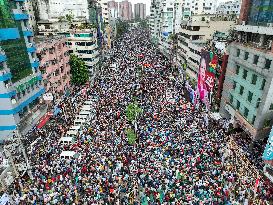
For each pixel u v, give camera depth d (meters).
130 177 32.31
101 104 54.94
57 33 73.56
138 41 171.38
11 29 38.25
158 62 100.44
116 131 43.34
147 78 73.69
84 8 94.06
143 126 44.44
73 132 42.75
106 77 77.50
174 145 38.31
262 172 32.25
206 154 36.16
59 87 58.84
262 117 34.53
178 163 34.16
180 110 50.47
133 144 39.12
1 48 36.06
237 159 34.50
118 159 35.62
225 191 29.36
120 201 28.83
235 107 41.78
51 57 54.06
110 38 134.50
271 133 29.81
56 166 34.31
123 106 53.50
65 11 93.88
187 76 71.75
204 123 44.94
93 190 29.97
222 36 56.94
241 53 38.50
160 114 48.88
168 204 28.11
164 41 114.56
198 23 68.88
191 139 39.91
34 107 45.53
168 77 75.50
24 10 42.91
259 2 34.41
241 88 39.72
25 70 42.78
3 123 38.25
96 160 35.34
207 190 29.67
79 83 69.00
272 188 29.86
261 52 33.41
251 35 37.06
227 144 38.06
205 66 49.03
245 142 39.53
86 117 48.34
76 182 31.47
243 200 28.44
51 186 31.09
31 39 45.03
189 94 55.56
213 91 47.66
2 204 26.45
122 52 123.00
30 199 28.98
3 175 29.28
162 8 116.81
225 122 43.16
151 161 34.84
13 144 32.44
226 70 43.44
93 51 76.75
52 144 39.53
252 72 36.22
